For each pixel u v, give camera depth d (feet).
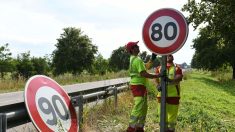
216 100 82.33
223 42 62.69
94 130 32.09
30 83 21.88
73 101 27.73
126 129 32.86
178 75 30.22
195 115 44.93
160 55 21.17
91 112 35.01
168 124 30.73
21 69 261.03
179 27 20.80
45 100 22.58
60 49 265.95
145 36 21.58
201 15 57.31
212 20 55.57
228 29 55.52
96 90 46.62
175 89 30.48
